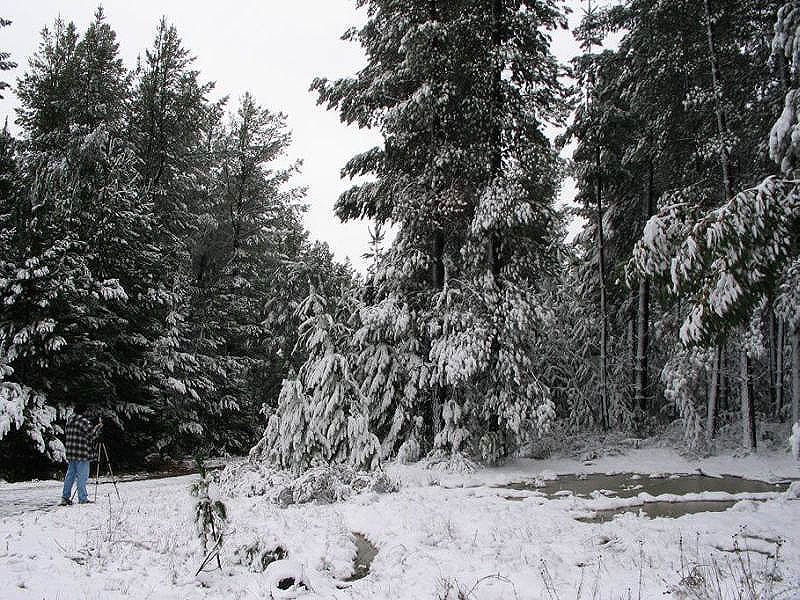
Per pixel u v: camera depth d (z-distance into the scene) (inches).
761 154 596.7
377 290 692.1
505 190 584.1
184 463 821.2
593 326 909.2
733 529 279.7
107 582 206.5
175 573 219.0
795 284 489.1
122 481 607.5
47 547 252.7
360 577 235.8
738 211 301.6
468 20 618.2
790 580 194.2
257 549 246.8
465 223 660.1
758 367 775.7
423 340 653.9
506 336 591.5
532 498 393.1
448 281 626.5
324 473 420.5
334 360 502.9
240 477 473.4
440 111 632.4
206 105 1112.2
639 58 739.4
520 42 653.3
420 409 641.0
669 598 181.9
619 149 821.9
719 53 652.7
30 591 192.1
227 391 983.6
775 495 407.8
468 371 539.2
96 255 727.7
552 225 653.3
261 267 1149.1
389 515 336.2
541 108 644.7
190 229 1035.9
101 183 787.4
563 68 647.1
